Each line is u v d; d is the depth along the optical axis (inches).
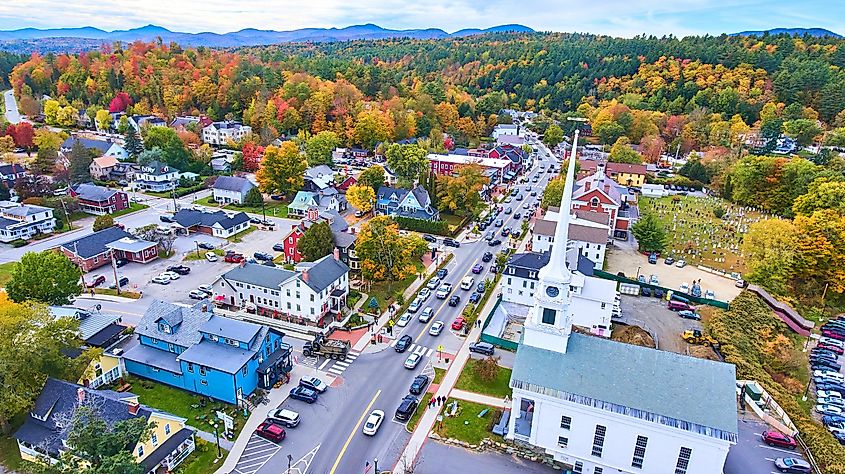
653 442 1695.4
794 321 2997.0
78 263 3351.4
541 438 1844.2
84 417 1642.5
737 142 7322.8
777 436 1910.7
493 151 6599.4
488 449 1887.3
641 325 2935.5
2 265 3378.4
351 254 3462.1
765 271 3331.7
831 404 2279.8
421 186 4874.5
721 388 1706.4
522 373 1831.9
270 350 2298.2
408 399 2108.8
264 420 2025.1
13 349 1849.2
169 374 2218.3
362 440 1930.4
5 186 4554.6
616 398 1727.4
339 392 2218.3
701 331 2861.7
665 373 1771.7
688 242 4279.0
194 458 1818.4
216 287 2977.4
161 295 3078.2
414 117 7839.6
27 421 1878.7
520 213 4958.2
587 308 2760.8
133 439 1604.3
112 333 2497.5
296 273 2790.4
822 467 1786.4
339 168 6353.3
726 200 5644.7
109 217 4047.7
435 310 2974.9
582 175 5959.6
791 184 4995.1
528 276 3036.4
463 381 2303.2
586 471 1815.9
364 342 2618.1
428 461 1820.9
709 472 1658.5
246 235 4141.2
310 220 4421.8
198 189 5408.5
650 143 7440.9
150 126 6806.1
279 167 5014.8
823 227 3385.8
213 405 2111.2
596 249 3636.8
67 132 7504.9
